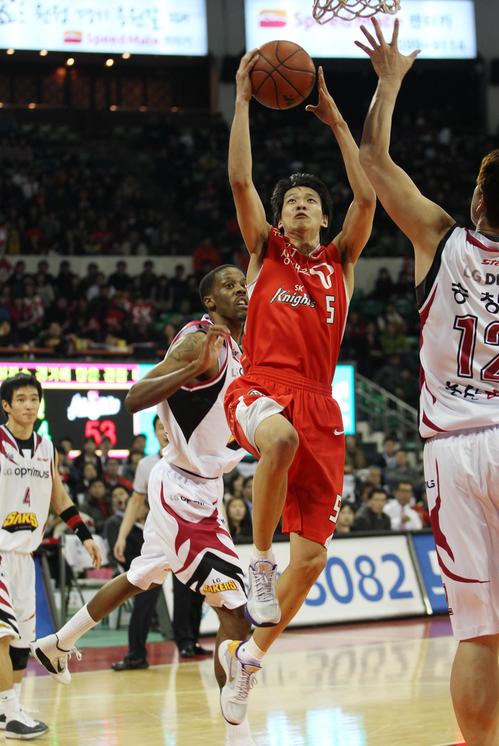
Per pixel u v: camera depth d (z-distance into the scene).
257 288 3.60
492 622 2.55
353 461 13.12
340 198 22.05
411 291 19.28
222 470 4.10
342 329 3.68
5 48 22.30
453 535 2.60
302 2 23.70
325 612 8.46
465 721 2.53
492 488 2.56
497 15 24.72
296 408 3.42
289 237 3.75
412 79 24.92
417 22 24.12
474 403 2.63
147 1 23.12
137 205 21.12
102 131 24.48
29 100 24.36
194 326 4.00
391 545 9.20
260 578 3.02
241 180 3.63
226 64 23.39
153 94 25.00
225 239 20.58
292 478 3.47
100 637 8.57
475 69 24.42
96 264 18.64
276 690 5.19
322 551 3.46
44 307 16.44
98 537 9.06
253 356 3.55
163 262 19.17
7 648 4.34
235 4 23.50
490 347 2.63
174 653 7.20
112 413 11.02
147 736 4.14
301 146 23.73
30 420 4.71
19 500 4.66
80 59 23.41
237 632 3.73
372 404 16.00
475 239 2.67
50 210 20.11
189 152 23.28
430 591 9.14
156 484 4.06
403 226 2.83
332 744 3.82
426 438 2.76
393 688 5.16
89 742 4.05
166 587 8.21
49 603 7.25
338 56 23.70
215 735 4.12
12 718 4.21
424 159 23.56
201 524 3.93
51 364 10.77
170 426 4.04
